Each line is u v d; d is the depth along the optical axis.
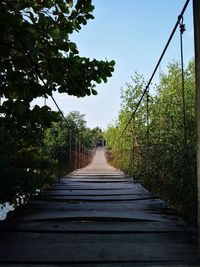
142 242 2.63
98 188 6.47
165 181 4.94
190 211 3.21
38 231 2.94
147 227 3.11
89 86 3.17
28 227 3.08
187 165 3.28
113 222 3.38
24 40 2.43
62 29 2.85
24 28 2.40
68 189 6.24
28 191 3.96
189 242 2.63
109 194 5.54
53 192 5.76
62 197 5.11
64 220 3.48
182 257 2.28
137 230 2.99
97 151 62.47
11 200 3.89
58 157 7.70
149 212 3.90
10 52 2.67
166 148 4.98
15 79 2.90
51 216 3.57
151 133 6.43
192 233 2.90
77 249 2.45
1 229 2.99
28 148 4.19
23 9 2.50
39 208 4.14
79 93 3.18
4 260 2.21
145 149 6.64
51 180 5.30
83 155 20.58
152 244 2.58
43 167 4.84
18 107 3.08
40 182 4.30
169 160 4.76
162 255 2.32
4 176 3.39
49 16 2.62
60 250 2.43
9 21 2.32
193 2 2.24
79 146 17.22
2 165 3.34
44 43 2.69
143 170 6.88
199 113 2.14
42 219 3.43
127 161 10.90
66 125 11.78
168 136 5.03
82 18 2.89
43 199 4.91
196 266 2.12
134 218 3.49
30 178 3.96
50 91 3.13
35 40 2.61
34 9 2.62
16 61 2.76
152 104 7.27
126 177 9.60
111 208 4.20
